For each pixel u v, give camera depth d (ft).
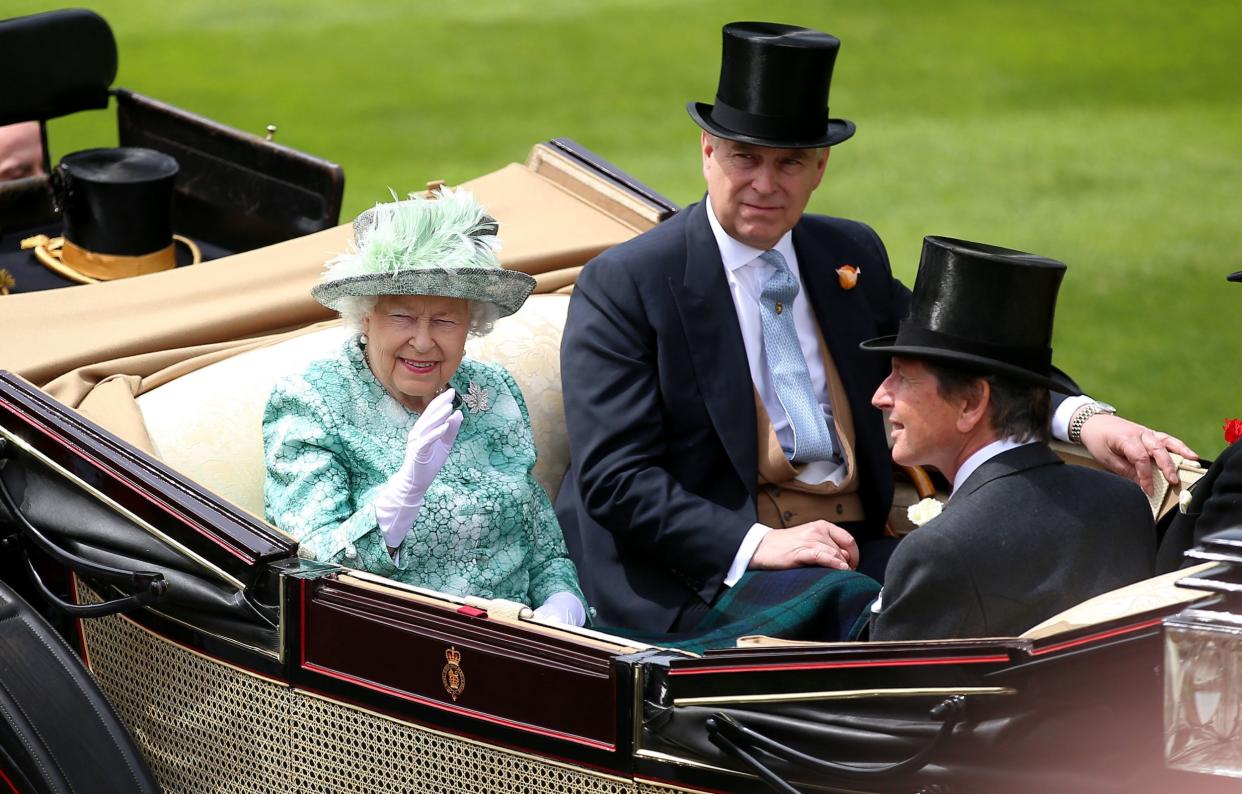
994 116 134.31
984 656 28.78
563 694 32.94
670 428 45.09
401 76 141.90
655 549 43.42
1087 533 32.96
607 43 154.40
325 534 38.19
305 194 63.26
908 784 30.09
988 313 33.09
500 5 167.63
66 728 37.06
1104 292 97.60
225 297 48.47
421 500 37.58
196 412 42.78
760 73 43.29
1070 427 44.39
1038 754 29.07
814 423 45.32
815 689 30.40
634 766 32.58
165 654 38.65
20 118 67.21
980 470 33.65
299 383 39.99
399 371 39.75
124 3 161.38
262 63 143.84
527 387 47.83
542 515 42.70
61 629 41.88
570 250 52.60
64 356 44.39
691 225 46.19
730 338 45.16
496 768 34.09
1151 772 28.40
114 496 37.65
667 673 31.94
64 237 63.31
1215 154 124.57
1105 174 120.26
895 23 161.07
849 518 46.24
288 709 36.45
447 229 39.24
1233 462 33.94
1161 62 148.56
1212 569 29.30
